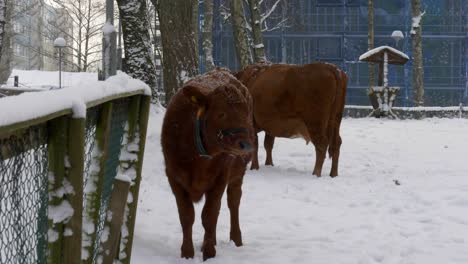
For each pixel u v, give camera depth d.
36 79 53.25
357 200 8.23
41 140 2.70
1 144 2.18
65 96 2.76
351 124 21.36
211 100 4.65
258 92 10.52
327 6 42.50
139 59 15.71
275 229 6.70
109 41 12.84
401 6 43.56
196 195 5.23
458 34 43.44
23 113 2.19
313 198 8.35
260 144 14.27
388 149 13.99
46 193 2.85
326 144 10.09
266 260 5.51
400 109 24.86
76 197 2.89
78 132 2.83
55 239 2.87
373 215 7.40
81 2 74.38
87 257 3.54
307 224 6.94
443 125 21.02
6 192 2.29
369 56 25.16
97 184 3.62
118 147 4.66
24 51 84.00
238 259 5.51
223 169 5.15
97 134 3.66
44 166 2.80
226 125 4.59
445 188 8.96
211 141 4.67
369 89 24.94
